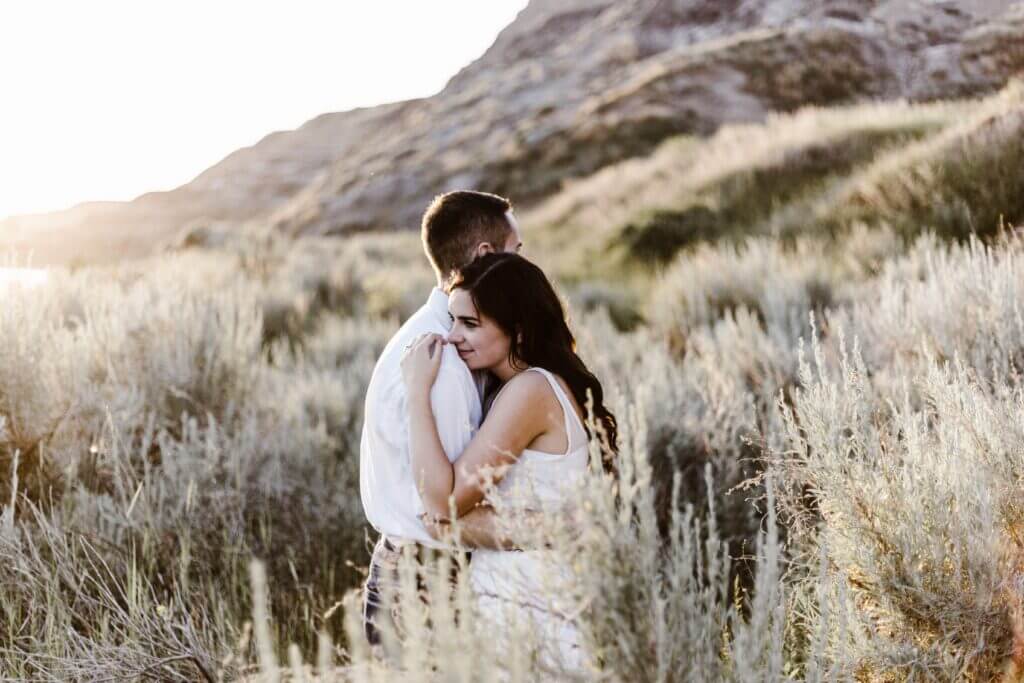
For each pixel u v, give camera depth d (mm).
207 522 3793
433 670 1887
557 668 1852
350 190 50156
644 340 8461
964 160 10383
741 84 34531
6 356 3818
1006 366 3518
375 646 2334
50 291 6039
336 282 13352
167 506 3742
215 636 3172
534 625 1890
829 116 19172
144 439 3996
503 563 2340
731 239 14336
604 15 66562
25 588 3061
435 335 2568
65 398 4168
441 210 3010
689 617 1820
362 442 2746
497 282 2523
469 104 56688
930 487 2467
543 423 2436
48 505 3768
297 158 116750
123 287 10094
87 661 2727
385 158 53438
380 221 44594
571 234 20688
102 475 4031
